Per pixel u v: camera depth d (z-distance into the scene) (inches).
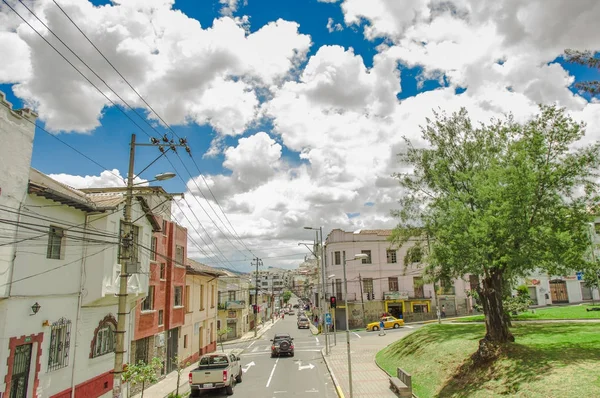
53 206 568.1
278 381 916.0
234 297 2233.0
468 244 609.6
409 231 1133.7
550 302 1843.0
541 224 615.5
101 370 680.4
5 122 485.4
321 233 1713.8
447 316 2124.8
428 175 979.9
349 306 2137.1
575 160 616.1
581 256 659.4
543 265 636.7
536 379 520.7
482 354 657.6
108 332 714.2
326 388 819.4
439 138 919.7
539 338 721.0
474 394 573.9
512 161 625.3
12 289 486.3
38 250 535.2
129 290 724.7
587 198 618.8
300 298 6619.1
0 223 470.0
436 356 823.1
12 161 494.3
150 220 840.9
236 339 2049.7
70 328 597.9
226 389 799.1
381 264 2170.3
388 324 1921.8
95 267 641.0
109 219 664.4
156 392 844.0
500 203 613.0
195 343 1322.6
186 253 1204.5
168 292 1051.3
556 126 629.9
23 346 512.7
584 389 454.6
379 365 1016.9
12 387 490.6
